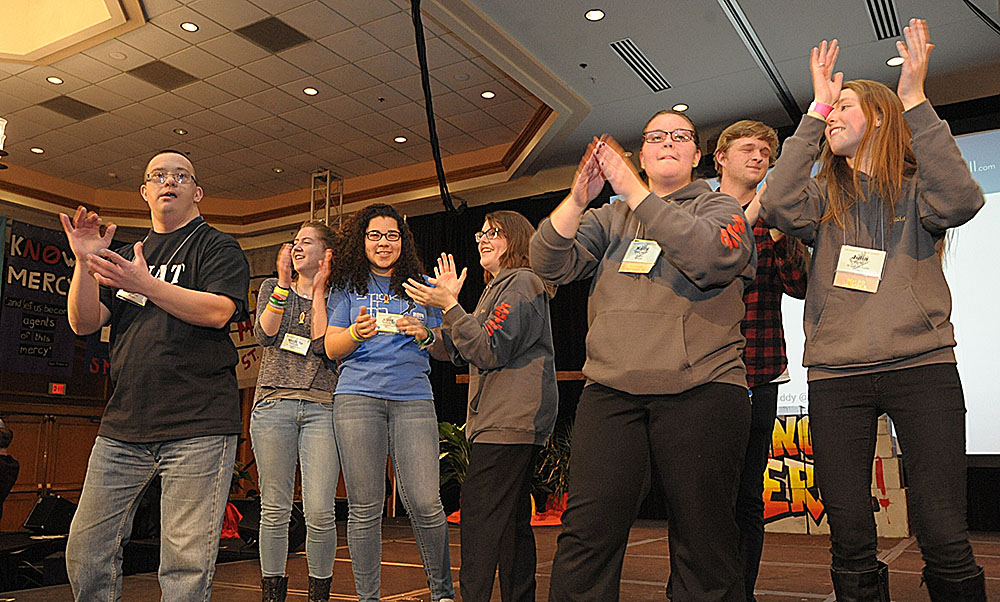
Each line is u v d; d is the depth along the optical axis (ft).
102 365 33.04
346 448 7.71
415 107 25.12
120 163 29.45
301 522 15.23
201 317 5.97
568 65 20.39
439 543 7.91
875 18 17.95
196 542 5.79
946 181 5.35
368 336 7.71
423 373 8.15
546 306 7.80
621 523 5.02
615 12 18.06
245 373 32.81
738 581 4.91
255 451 8.70
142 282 5.60
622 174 5.07
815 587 9.92
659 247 5.32
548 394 7.59
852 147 5.92
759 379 7.94
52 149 28.04
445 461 22.77
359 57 21.85
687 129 5.73
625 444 5.09
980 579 5.11
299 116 25.71
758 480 7.87
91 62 21.97
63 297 31.48
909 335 5.43
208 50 21.43
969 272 19.72
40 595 9.95
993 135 20.68
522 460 7.38
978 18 17.85
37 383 31.35
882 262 5.63
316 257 9.50
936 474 5.23
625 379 5.06
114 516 5.93
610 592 4.97
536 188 28.37
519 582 7.55
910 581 10.30
